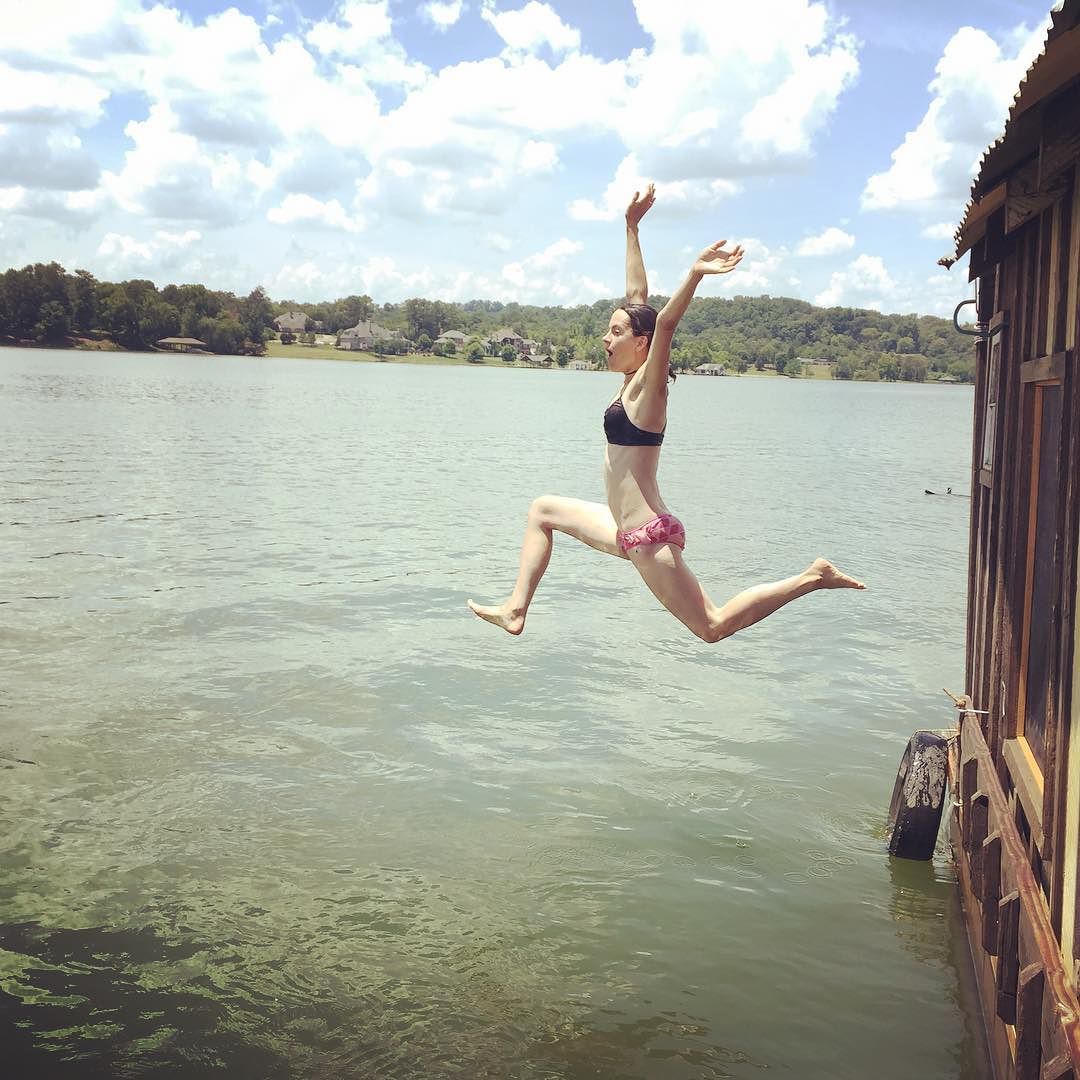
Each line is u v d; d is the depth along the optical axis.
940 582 20.00
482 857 8.68
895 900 8.18
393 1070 6.04
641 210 4.85
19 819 8.99
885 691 13.23
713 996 6.88
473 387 144.88
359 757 10.65
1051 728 4.82
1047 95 4.04
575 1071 6.10
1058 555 4.82
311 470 35.94
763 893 8.23
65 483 29.66
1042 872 5.26
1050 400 5.89
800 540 24.39
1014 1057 5.05
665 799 9.88
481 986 6.90
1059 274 5.20
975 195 5.62
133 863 8.34
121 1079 5.87
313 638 14.73
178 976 6.86
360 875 8.30
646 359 4.76
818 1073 6.14
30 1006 6.49
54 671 12.89
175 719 11.45
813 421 87.00
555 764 10.64
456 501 29.31
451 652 14.29
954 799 8.84
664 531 4.70
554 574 19.61
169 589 17.23
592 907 7.95
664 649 14.84
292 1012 6.55
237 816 9.23
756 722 12.02
